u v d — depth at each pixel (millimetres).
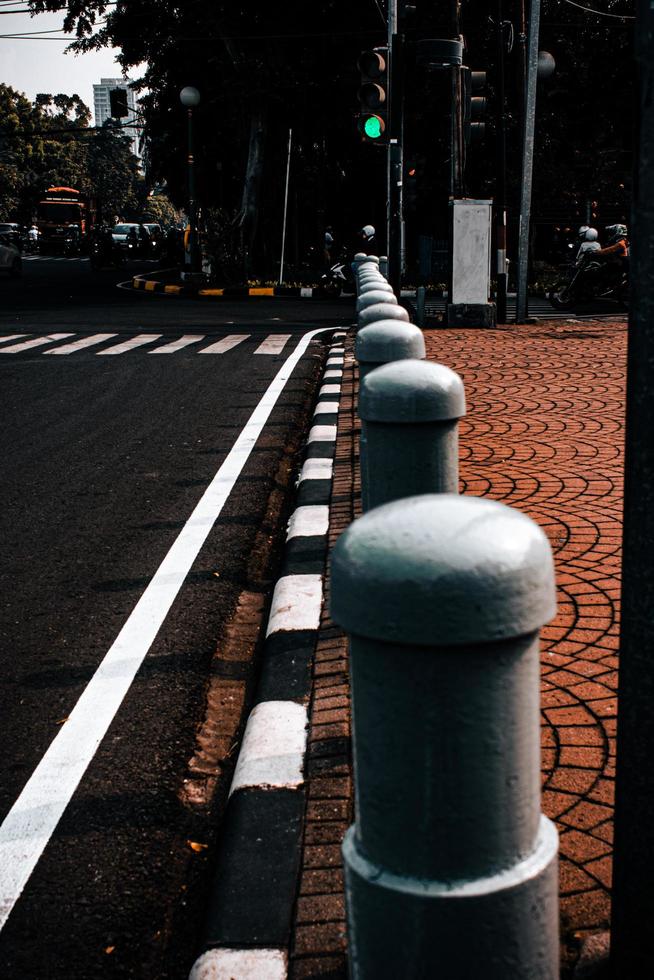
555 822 2820
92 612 4867
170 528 6199
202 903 2752
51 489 7098
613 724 3355
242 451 8203
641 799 1894
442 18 26234
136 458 7992
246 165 36156
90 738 3660
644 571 1847
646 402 1828
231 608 4926
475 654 1415
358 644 1474
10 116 104375
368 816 1507
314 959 2354
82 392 11055
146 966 2520
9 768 3467
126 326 18078
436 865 1466
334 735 3365
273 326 18125
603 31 30578
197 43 32688
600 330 15766
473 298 16297
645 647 1858
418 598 1381
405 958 1479
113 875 2873
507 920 1472
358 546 1454
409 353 4059
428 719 1429
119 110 35062
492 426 8297
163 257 47156
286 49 30922
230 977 2309
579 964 2180
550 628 4148
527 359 12305
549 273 30828
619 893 1967
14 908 2736
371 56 15023
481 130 16016
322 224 37312
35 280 34688
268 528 6266
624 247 18891
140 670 4223
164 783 3361
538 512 5766
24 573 5418
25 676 4184
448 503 1504
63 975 2488
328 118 33312
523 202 16828
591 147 32500
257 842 2822
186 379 11867
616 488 6254
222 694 4031
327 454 7473
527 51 17656
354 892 1525
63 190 67438
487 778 1454
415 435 2711
